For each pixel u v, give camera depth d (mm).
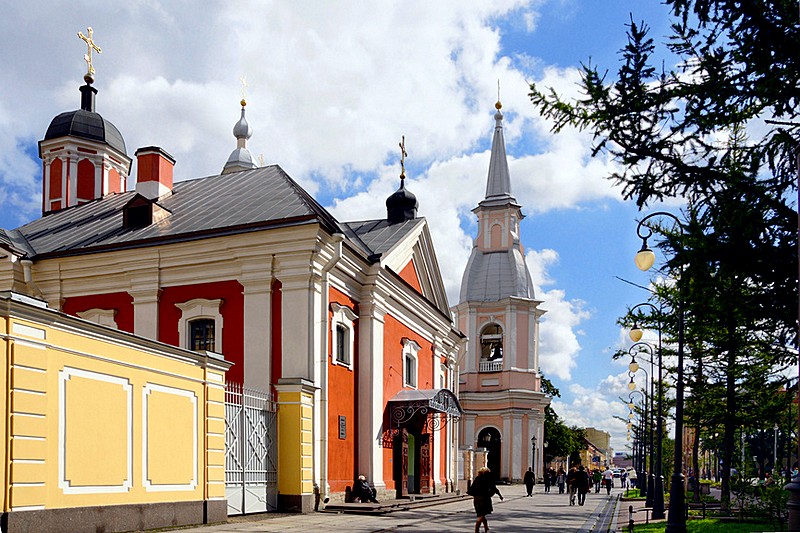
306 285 23344
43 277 26641
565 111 12156
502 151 60406
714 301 12227
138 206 27391
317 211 26125
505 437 54531
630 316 24203
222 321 24125
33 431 12578
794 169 11469
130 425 15188
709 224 11609
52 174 38375
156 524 15750
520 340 56219
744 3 11008
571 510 28562
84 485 13781
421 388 33812
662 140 11836
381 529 18094
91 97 40219
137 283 25391
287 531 16609
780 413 26125
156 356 16219
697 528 18688
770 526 18156
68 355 13594
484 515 17234
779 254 11242
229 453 19516
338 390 25453
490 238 59062
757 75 11250
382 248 30078
